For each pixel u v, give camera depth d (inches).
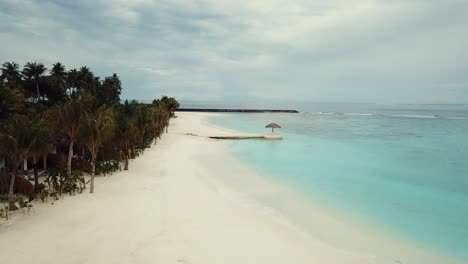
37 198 634.8
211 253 442.9
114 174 886.4
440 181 965.2
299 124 3238.2
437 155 1428.4
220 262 420.5
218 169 1042.1
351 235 555.8
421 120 4040.4
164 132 2082.9
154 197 680.4
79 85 2854.3
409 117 4785.9
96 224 521.0
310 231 561.9
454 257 488.7
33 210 579.5
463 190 863.7
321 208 694.5
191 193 731.4
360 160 1290.6
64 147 1024.9
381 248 509.7
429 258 483.2
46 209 585.9
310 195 791.1
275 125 1939.0
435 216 665.0
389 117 4753.9
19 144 549.0
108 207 603.2
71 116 778.8
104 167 882.1
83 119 709.9
